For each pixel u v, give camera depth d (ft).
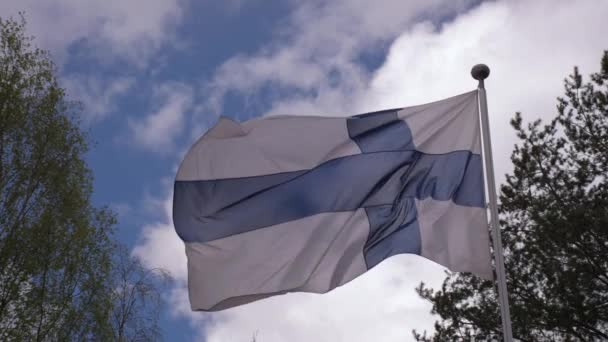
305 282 31.89
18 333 48.52
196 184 33.17
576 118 60.90
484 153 31.99
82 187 55.01
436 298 59.21
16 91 54.70
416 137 33.17
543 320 54.19
